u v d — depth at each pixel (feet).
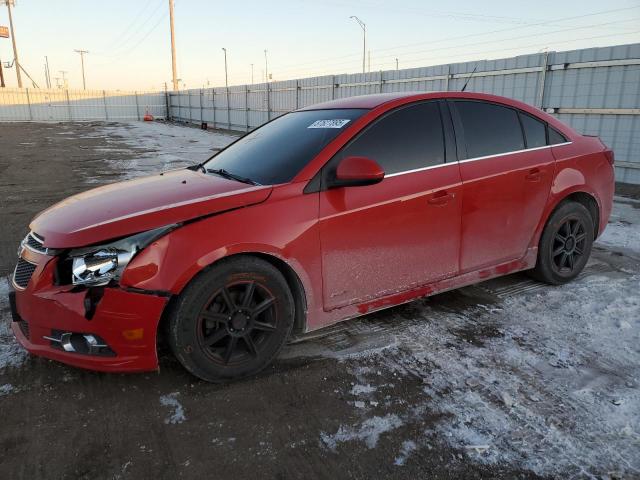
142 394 8.66
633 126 28.96
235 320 8.80
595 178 13.73
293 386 8.93
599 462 6.98
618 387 8.81
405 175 10.34
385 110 10.52
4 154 53.16
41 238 8.65
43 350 8.44
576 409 8.18
